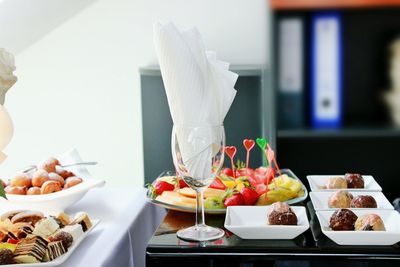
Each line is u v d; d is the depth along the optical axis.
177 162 1.35
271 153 1.62
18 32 2.87
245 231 1.33
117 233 1.49
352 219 1.34
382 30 2.29
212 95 1.39
